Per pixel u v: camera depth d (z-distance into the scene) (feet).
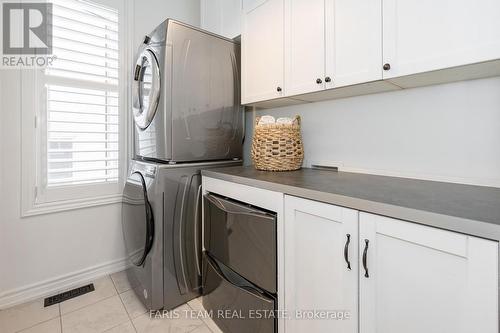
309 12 4.49
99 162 6.56
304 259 3.37
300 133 5.75
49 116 5.80
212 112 5.81
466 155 3.76
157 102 5.19
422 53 3.23
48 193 5.85
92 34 6.24
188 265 5.51
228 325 4.61
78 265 6.33
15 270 5.51
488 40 2.76
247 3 6.28
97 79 6.41
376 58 3.65
